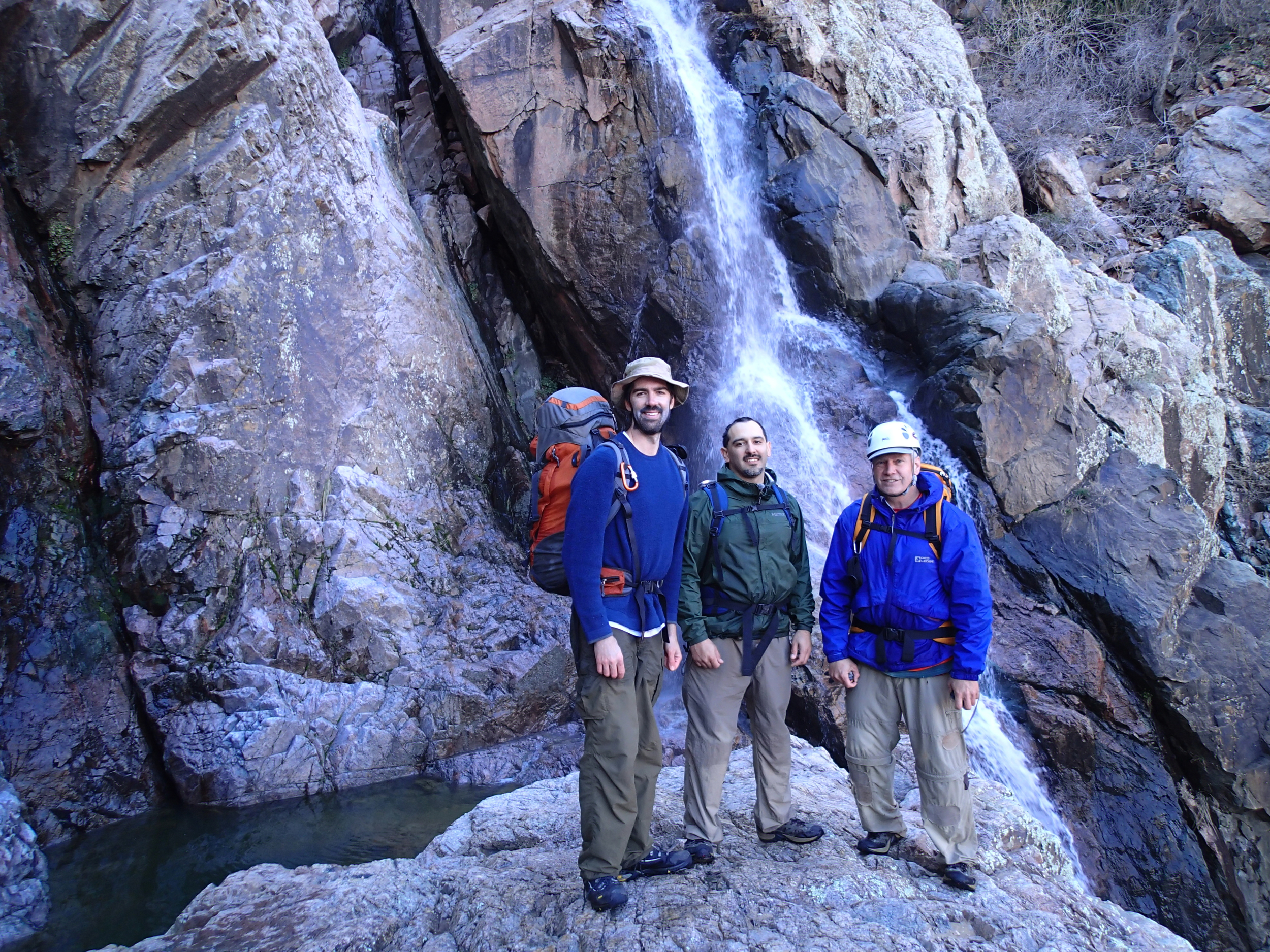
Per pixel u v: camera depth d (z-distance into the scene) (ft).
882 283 34.73
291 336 25.14
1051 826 24.17
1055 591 28.17
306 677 21.89
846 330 34.96
